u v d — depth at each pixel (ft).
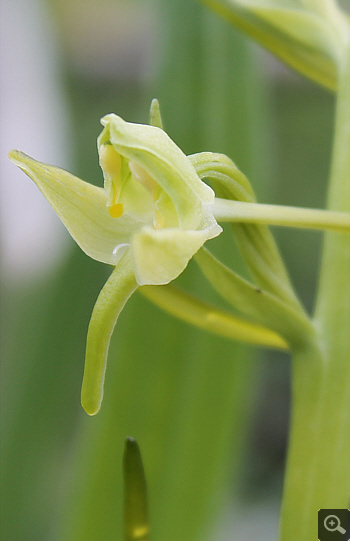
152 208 0.40
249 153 0.54
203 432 0.53
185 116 0.54
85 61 1.11
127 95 1.11
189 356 0.53
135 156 0.39
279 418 1.11
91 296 0.57
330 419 0.43
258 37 0.47
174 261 0.38
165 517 0.53
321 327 0.43
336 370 0.43
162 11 0.55
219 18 0.54
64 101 0.70
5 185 0.64
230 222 0.42
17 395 0.57
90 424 0.54
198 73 0.54
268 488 1.02
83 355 0.57
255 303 0.42
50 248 0.63
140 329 0.53
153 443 0.53
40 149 0.69
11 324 0.60
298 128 1.16
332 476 0.43
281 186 1.15
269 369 1.13
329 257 0.44
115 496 0.53
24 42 0.68
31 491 0.56
